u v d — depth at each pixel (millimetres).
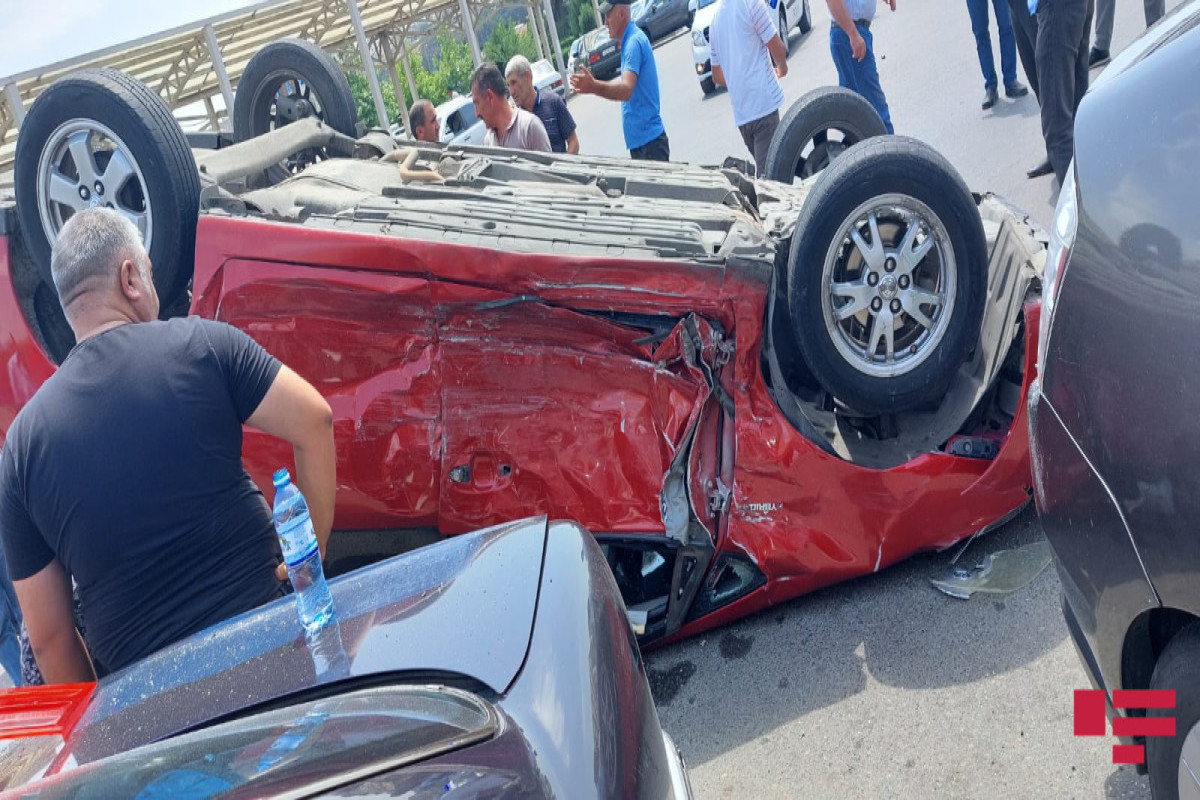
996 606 3379
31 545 2484
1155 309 1970
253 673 1979
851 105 5535
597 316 3402
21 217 4078
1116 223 2105
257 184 4676
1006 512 3586
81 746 1893
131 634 2471
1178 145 2016
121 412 2404
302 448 2654
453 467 3523
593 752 1596
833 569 3525
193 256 3850
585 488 3479
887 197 3412
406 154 4641
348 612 2096
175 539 2449
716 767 3094
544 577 1990
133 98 3740
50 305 4340
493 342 3463
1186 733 2008
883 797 2793
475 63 24312
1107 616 2209
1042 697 2965
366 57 19578
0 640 3842
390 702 1692
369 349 3500
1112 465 2084
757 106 7152
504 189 4148
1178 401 1896
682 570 3502
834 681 3283
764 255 3332
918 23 12695
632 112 7465
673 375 3426
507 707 1680
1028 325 3455
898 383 3547
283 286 3479
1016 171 6633
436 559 2191
